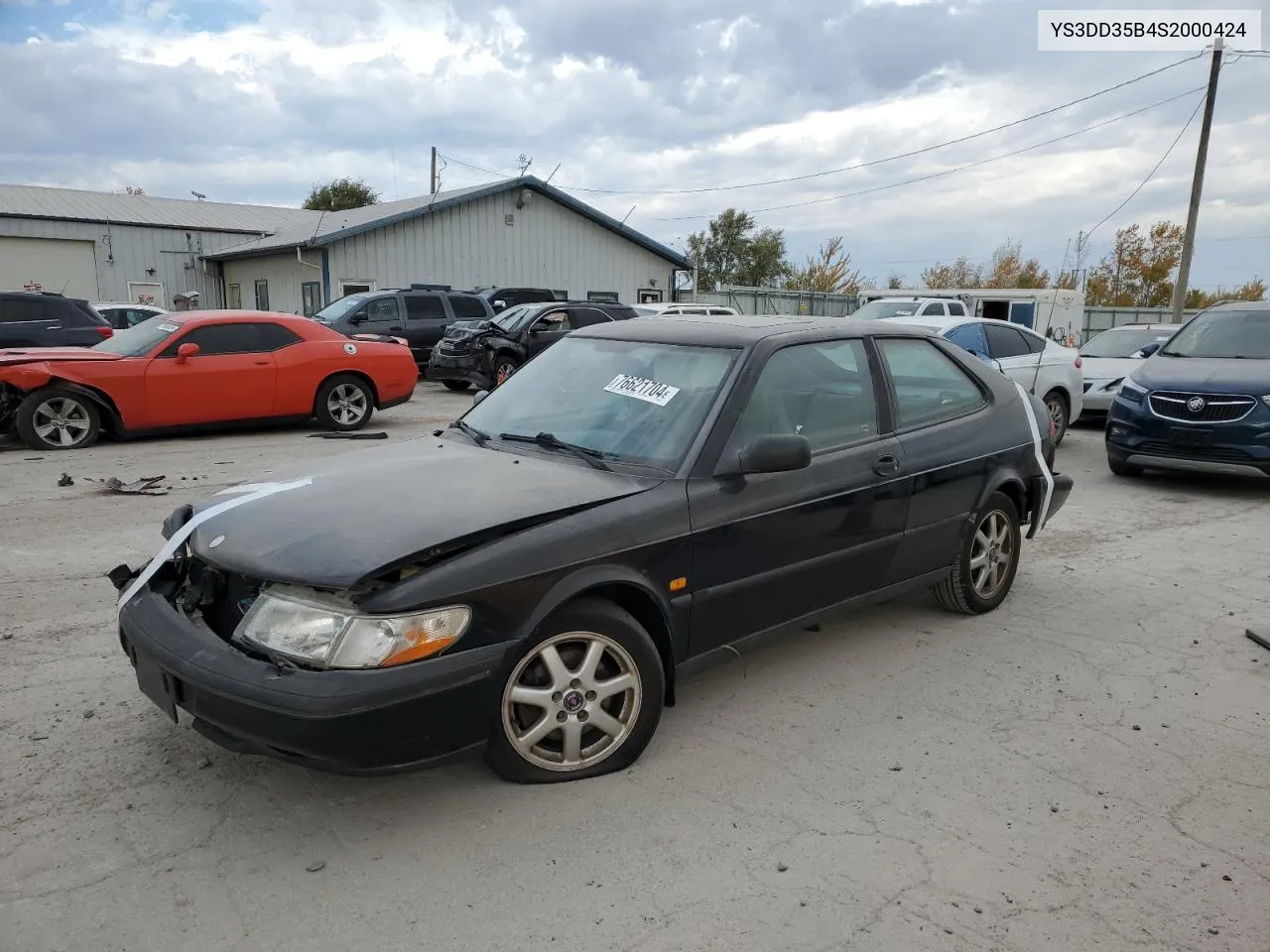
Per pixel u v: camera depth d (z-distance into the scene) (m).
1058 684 4.26
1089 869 2.87
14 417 10.30
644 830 3.03
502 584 2.98
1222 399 8.48
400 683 2.78
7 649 4.45
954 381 4.99
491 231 28.08
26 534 6.57
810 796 3.26
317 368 11.44
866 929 2.57
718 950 2.48
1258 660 4.57
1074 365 11.68
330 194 53.97
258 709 2.73
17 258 28.94
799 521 3.89
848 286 47.25
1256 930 2.59
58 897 2.66
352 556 2.87
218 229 32.44
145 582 3.35
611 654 3.31
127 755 3.46
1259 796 3.31
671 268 32.84
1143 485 9.23
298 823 3.04
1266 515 7.89
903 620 5.09
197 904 2.64
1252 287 45.44
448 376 16.20
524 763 3.20
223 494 3.71
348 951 2.46
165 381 10.47
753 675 4.31
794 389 4.08
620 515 3.33
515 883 2.75
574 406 4.14
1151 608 5.35
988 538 5.07
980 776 3.42
